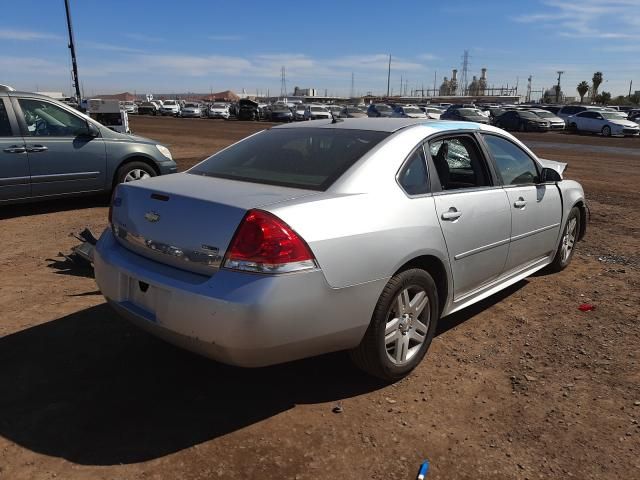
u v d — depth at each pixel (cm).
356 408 325
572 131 3531
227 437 296
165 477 264
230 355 285
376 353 330
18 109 760
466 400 335
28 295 486
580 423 312
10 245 645
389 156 354
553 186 514
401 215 337
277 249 281
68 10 2169
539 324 446
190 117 5703
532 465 278
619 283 546
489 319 456
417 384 353
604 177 1363
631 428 308
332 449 288
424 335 364
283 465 275
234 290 279
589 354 394
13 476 262
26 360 372
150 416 313
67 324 427
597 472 273
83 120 827
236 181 353
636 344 410
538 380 358
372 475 269
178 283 295
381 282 320
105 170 839
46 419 307
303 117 4400
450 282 380
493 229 415
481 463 279
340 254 300
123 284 331
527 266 493
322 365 375
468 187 409
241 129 3397
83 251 543
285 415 317
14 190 755
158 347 394
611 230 779
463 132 420
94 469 269
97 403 324
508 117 3597
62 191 803
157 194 329
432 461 280
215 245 291
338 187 326
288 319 285
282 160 370
